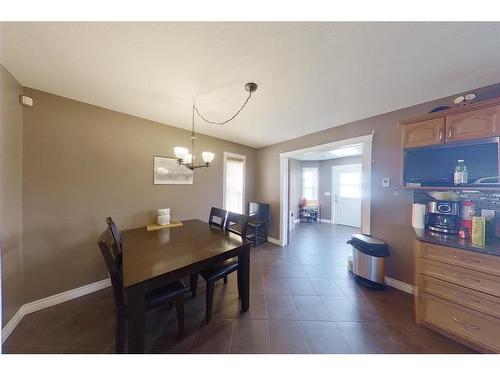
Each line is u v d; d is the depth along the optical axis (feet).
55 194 6.38
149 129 8.76
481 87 5.85
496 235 5.23
